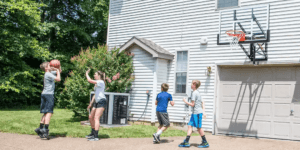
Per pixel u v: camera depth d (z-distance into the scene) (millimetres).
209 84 10461
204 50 10766
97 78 7328
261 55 9523
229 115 10094
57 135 7641
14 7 16016
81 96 11578
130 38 13148
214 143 7707
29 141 6727
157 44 12180
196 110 6840
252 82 9781
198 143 7508
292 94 9008
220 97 10336
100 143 6809
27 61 21406
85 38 23000
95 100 7250
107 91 11414
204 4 11016
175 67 11484
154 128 9992
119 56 12133
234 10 9211
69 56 21828
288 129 8961
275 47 9250
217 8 10727
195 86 6973
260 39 8297
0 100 18859
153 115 11047
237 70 10125
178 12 11719
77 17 23250
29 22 17953
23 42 17250
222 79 10398
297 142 8555
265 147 7359
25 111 15477
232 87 10156
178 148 6562
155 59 11195
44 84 7180
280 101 9195
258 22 9406
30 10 17016
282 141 8719
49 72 7234
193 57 11023
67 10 22469
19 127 8719
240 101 9938
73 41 23469
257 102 9609
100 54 12180
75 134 7773
